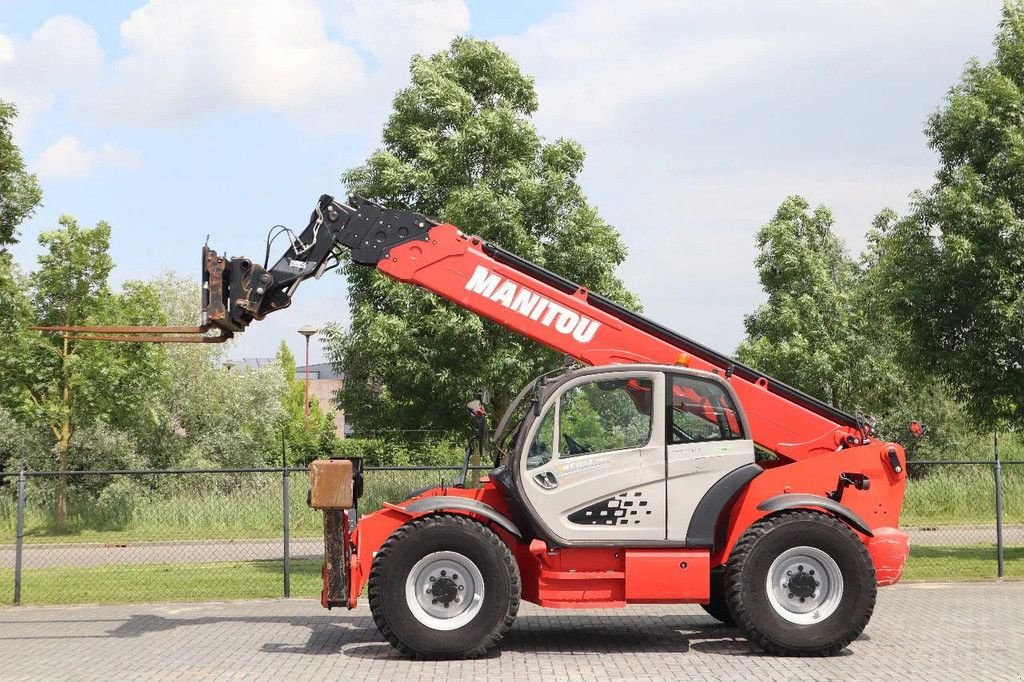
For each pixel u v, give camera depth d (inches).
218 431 1453.0
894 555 406.0
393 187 725.3
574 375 402.3
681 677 348.2
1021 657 378.0
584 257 733.3
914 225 730.2
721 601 453.4
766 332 1031.6
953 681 338.3
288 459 1469.0
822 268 1040.8
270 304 441.7
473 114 773.3
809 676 348.5
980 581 599.5
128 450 1309.1
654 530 394.9
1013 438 1370.6
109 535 931.3
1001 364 696.4
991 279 695.1
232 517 957.2
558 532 392.8
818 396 1045.8
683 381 403.9
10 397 1082.1
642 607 520.1
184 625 470.3
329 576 394.3
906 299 712.4
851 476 416.8
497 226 706.2
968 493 1066.7
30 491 1133.7
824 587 392.2
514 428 438.6
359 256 439.2
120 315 1122.7
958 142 725.9
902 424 1371.8
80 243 1109.7
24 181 753.6
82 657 390.0
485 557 385.7
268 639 430.0
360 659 384.2
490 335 713.6
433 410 727.1
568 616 491.5
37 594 597.6
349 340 735.1
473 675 352.5
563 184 738.2
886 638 419.5
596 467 395.9
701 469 398.6
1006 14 753.6
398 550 384.8
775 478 411.8
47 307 1112.8
